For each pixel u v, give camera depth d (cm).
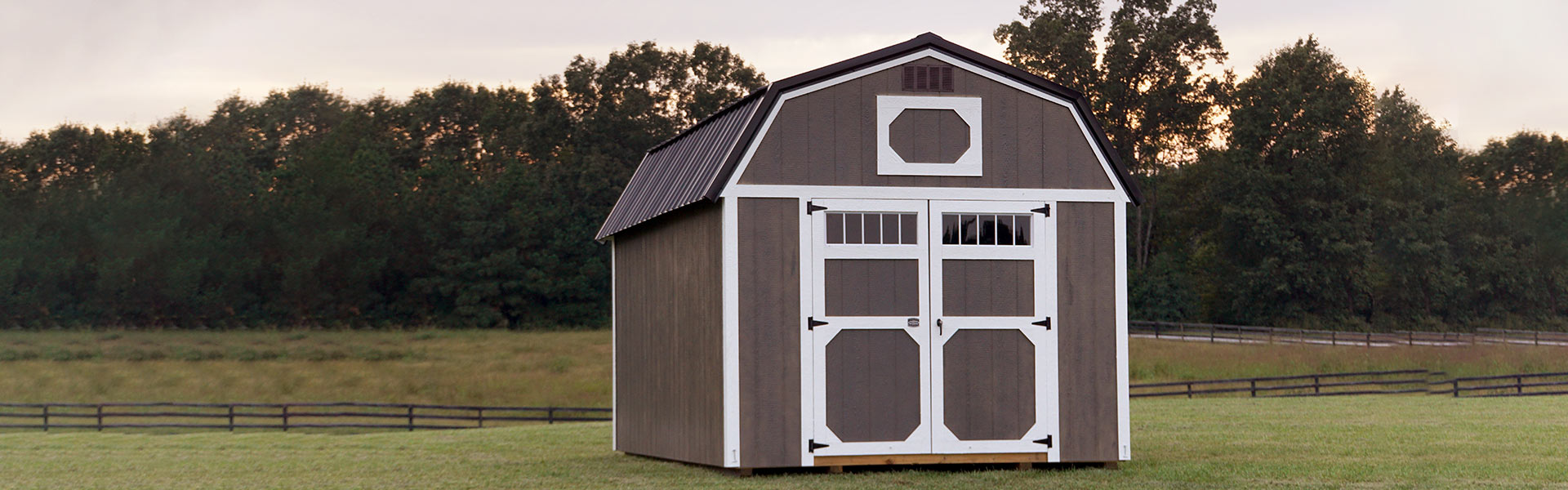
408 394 3900
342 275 6756
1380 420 2133
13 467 1691
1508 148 7006
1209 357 4059
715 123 1561
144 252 6512
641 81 7369
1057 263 1412
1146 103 6662
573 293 6794
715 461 1387
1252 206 6216
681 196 1475
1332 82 6300
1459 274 6531
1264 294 6209
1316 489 1275
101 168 7156
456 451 1859
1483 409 2347
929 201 1389
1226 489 1273
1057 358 1405
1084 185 1423
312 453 1852
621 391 1775
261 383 4191
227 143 7731
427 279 6781
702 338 1427
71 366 4706
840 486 1280
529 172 7194
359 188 6975
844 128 1380
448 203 6994
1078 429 1408
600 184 6950
